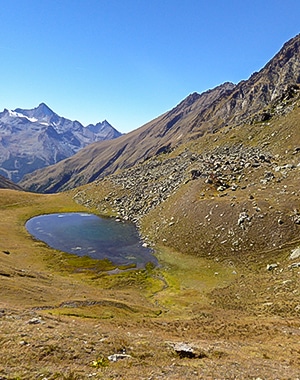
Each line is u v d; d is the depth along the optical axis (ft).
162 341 88.12
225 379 60.44
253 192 269.23
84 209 489.26
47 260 266.16
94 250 288.30
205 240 245.65
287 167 303.07
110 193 506.48
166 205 347.36
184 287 195.00
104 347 74.23
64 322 99.30
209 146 525.34
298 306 127.24
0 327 81.76
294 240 202.39
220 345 91.35
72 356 67.00
